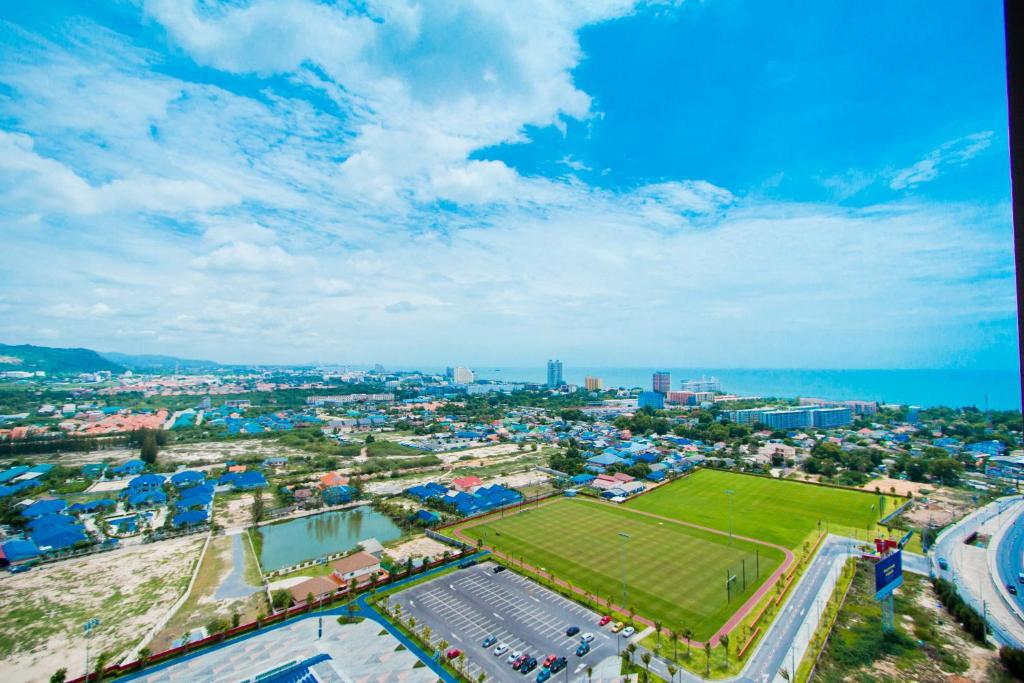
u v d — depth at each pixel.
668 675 79.12
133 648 88.38
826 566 117.88
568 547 131.50
